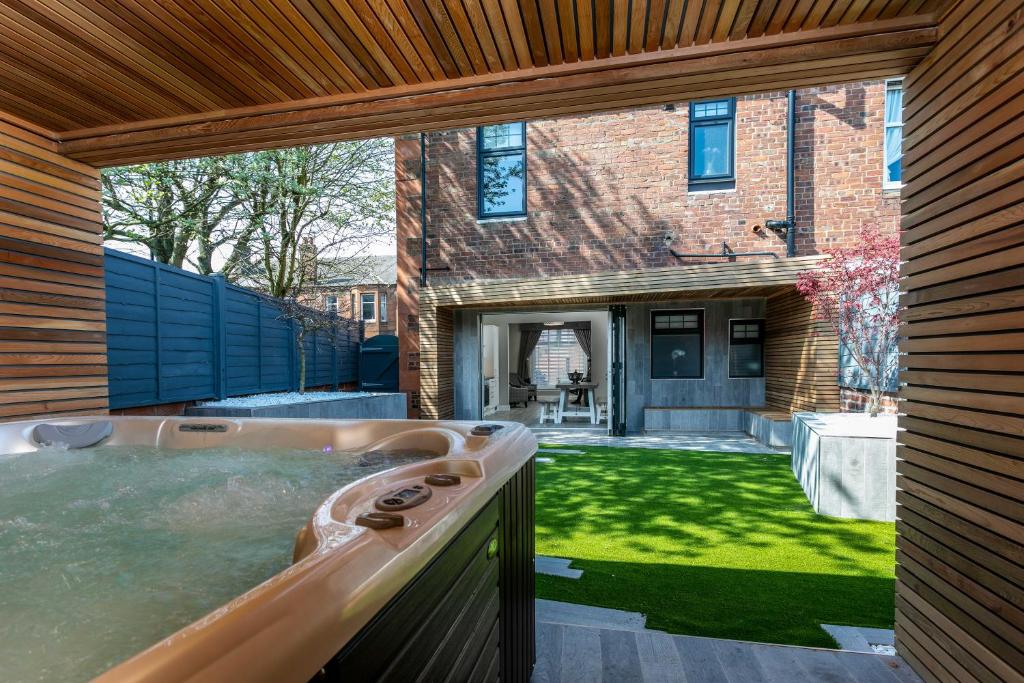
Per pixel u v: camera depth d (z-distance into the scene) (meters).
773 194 6.11
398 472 1.26
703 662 1.81
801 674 1.74
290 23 1.92
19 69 2.23
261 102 2.51
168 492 1.97
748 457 5.47
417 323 7.21
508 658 1.49
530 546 1.76
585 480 4.49
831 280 4.84
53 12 1.86
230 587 1.15
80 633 0.95
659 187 6.42
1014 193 1.38
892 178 5.89
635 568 2.60
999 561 1.42
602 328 11.44
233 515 1.69
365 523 0.89
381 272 18.42
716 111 6.33
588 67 2.15
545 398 12.55
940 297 1.70
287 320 6.98
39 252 2.86
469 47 2.06
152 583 1.18
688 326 7.48
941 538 1.66
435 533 0.92
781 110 6.07
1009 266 1.40
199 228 7.08
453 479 1.20
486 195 7.04
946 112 1.68
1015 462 1.37
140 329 4.35
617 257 6.56
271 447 2.70
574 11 1.83
